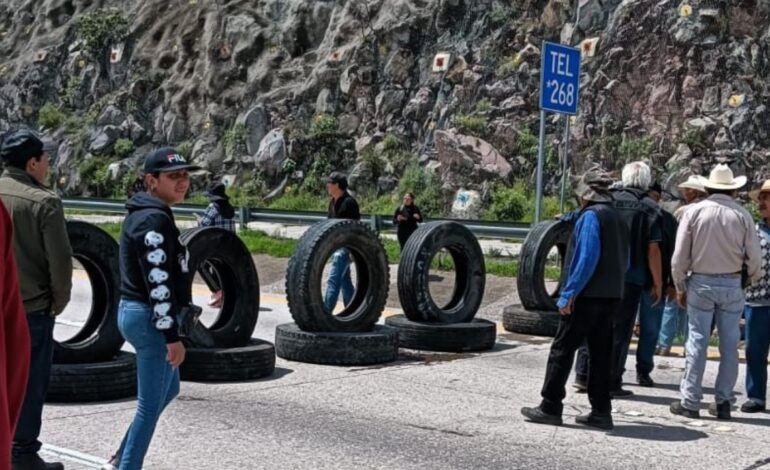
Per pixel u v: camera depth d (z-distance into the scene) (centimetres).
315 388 839
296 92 3228
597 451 642
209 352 857
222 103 3400
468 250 1121
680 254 742
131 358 816
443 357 1021
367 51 3153
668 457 632
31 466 540
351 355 955
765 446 669
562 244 1243
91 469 574
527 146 2675
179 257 484
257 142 3188
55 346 767
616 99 2592
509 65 2855
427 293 1084
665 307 1062
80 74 3875
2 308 229
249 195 3045
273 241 2009
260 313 1368
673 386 900
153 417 491
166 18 3841
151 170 493
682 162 2384
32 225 529
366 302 1019
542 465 603
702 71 2506
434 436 673
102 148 3481
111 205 2753
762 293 770
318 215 2291
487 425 711
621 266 697
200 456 605
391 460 605
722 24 2538
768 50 2483
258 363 877
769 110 2406
